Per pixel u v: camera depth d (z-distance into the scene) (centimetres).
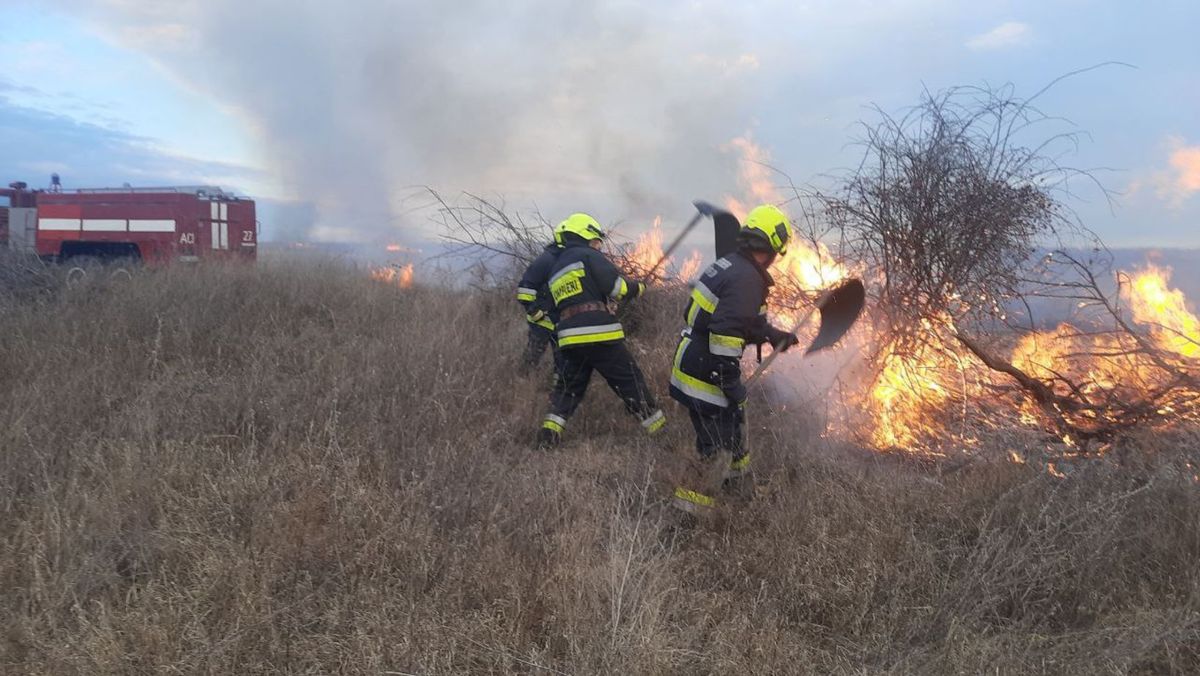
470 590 307
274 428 438
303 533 336
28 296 797
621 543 323
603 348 499
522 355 643
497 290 824
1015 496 368
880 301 526
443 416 467
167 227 1466
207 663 258
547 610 297
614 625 268
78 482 368
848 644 295
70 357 558
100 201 1486
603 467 465
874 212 523
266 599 286
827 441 479
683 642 278
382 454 402
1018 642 283
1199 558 324
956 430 496
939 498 389
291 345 638
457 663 270
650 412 501
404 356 569
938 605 299
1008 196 505
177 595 291
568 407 517
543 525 358
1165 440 425
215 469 396
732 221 509
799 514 373
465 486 374
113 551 327
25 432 405
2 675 252
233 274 919
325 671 267
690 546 368
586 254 516
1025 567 316
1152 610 305
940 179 512
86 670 253
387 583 308
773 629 289
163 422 446
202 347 627
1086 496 365
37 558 300
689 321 418
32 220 1586
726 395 409
